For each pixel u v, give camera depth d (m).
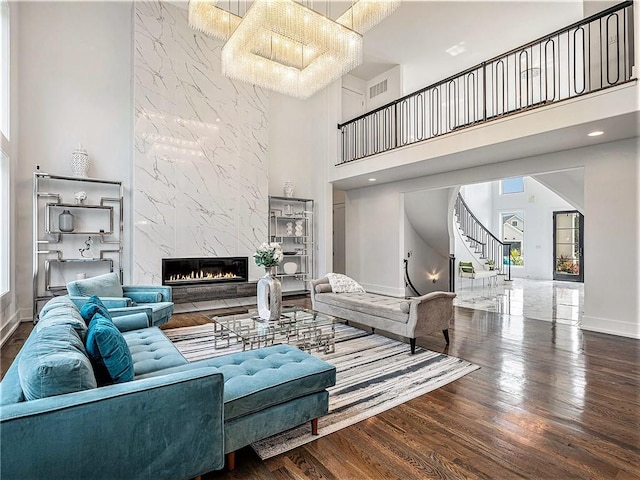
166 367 2.20
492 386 2.83
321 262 7.57
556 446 2.01
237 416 1.79
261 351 2.48
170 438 1.49
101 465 1.33
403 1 5.25
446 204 7.97
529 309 6.01
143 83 5.47
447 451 1.97
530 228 11.50
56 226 5.14
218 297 5.84
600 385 2.83
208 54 6.11
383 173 6.45
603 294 4.48
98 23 5.50
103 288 3.87
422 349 3.81
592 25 4.79
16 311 4.72
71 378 1.37
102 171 5.48
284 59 4.64
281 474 1.79
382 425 2.25
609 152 4.41
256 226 6.58
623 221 4.30
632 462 1.86
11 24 4.50
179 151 5.77
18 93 4.88
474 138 4.71
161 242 5.57
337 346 3.93
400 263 7.30
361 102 8.12
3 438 1.16
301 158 7.83
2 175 4.32
